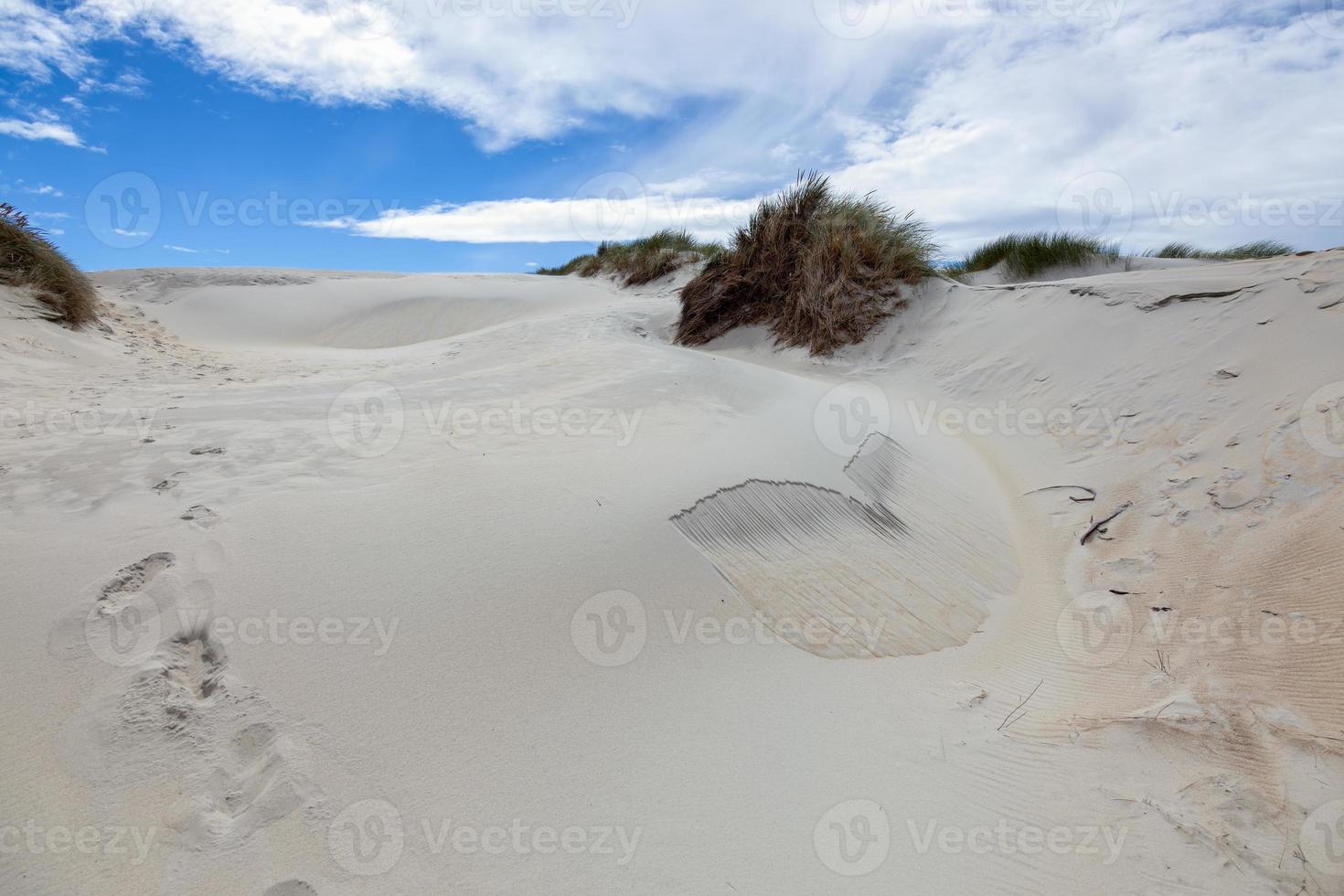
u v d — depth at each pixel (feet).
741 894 5.31
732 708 7.18
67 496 9.33
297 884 5.08
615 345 24.56
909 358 25.25
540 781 6.06
